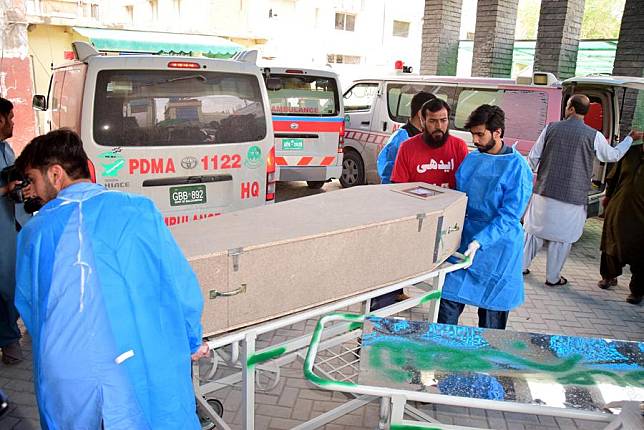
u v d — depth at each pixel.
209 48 15.04
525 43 11.07
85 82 3.79
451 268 3.11
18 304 1.87
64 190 1.80
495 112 3.22
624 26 8.44
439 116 3.63
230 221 2.62
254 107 4.32
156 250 1.77
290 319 2.38
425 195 3.25
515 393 2.14
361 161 8.88
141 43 14.05
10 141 9.31
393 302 4.22
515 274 3.33
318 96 7.85
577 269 6.00
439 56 10.16
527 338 2.56
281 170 7.80
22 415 3.14
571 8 8.65
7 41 8.93
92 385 1.72
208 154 4.13
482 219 3.38
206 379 3.04
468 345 2.47
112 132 3.85
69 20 13.46
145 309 1.77
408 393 2.02
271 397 3.38
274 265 2.28
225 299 2.17
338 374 3.55
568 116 5.03
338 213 2.80
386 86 8.45
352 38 27.95
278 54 24.59
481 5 9.32
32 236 1.76
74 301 1.69
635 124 8.52
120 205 1.77
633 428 1.87
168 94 3.99
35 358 1.83
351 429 3.09
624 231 4.97
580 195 5.02
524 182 3.21
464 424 3.20
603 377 2.28
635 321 4.71
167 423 1.85
